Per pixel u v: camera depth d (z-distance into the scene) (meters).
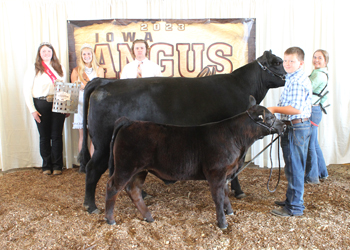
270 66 3.72
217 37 5.01
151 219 3.14
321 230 2.86
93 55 4.93
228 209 3.25
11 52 5.07
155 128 2.85
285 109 2.96
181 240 2.73
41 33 5.11
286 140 3.11
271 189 4.12
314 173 4.22
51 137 4.94
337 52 5.12
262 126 2.88
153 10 5.13
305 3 5.02
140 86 3.35
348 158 5.40
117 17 5.13
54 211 3.45
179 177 2.95
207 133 2.87
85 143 3.51
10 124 5.21
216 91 3.51
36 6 5.03
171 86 3.42
